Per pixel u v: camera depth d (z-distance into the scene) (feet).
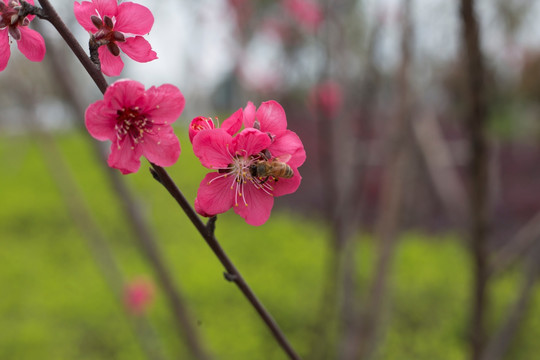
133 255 30.27
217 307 24.88
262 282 27.25
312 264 29.40
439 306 23.88
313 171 41.86
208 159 3.70
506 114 34.88
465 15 5.64
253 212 3.84
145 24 3.86
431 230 31.40
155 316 21.91
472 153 6.48
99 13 3.81
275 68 15.29
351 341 10.14
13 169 48.80
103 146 9.25
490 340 9.01
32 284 29.01
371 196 26.68
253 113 3.94
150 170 3.64
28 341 22.49
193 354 9.42
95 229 15.55
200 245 33.04
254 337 22.26
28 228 38.29
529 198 32.53
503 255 7.60
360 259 25.36
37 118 15.85
